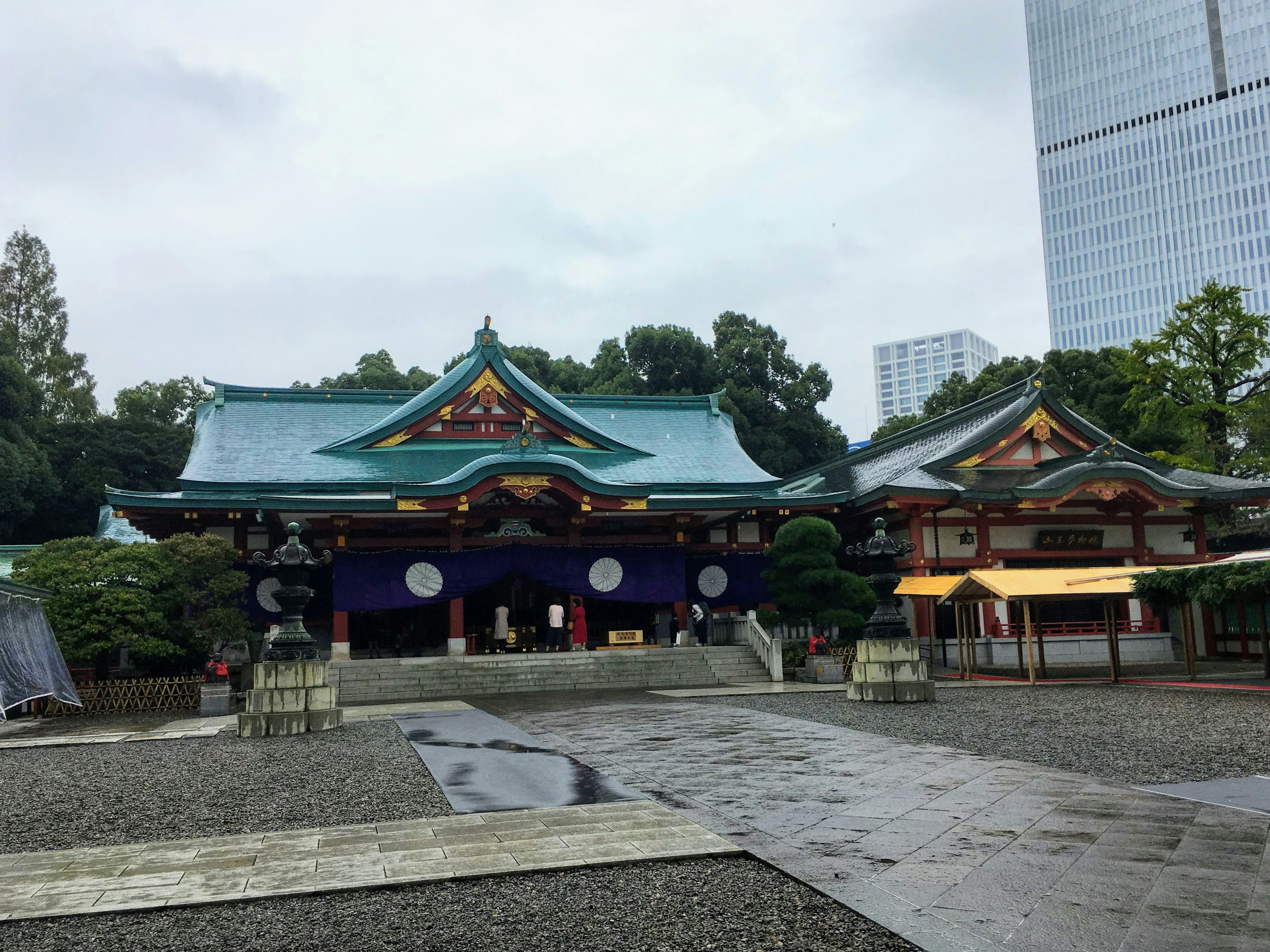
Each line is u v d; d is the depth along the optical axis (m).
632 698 25.17
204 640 27.83
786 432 68.69
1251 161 134.62
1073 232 149.50
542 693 28.20
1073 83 151.12
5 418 55.06
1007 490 35.53
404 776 13.45
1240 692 23.36
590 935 6.71
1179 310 50.50
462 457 39.06
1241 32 136.50
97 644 25.36
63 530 56.66
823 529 32.94
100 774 14.85
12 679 21.97
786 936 6.60
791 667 31.80
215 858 9.00
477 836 9.56
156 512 33.12
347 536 34.97
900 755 14.25
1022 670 31.41
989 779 12.12
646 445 44.47
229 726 21.48
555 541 35.56
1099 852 8.50
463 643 33.47
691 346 67.75
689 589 38.41
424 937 6.76
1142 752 14.04
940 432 44.38
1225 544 51.38
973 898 7.29
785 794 11.43
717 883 7.91
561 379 68.50
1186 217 139.38
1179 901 7.09
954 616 36.31
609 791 11.83
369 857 8.85
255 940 6.80
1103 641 36.41
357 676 29.69
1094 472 35.41
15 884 8.27
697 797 11.38
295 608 20.42
